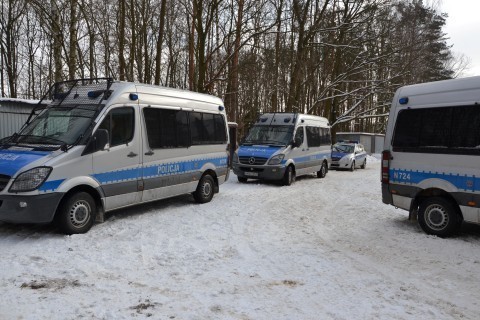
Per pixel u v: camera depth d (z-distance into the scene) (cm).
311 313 409
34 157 636
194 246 632
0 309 400
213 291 460
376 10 2427
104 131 702
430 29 3300
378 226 803
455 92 704
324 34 2500
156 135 834
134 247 617
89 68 1803
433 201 723
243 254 604
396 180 775
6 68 2686
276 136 1456
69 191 663
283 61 2383
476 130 672
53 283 470
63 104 762
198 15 1698
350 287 483
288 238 706
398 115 777
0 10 2650
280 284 487
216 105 1054
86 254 573
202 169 978
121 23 1702
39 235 654
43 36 2569
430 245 664
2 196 605
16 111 1338
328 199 1143
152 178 821
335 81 2480
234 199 1076
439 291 478
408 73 2584
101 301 424
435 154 716
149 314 396
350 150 2311
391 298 453
